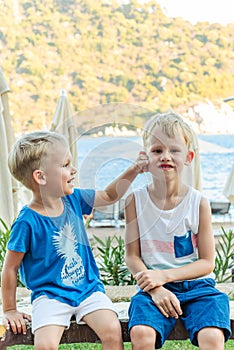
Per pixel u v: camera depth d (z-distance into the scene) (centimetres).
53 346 218
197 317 226
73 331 233
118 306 263
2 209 457
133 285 343
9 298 238
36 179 239
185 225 251
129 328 225
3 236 390
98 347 338
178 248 251
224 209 763
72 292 236
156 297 230
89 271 247
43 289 235
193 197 254
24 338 235
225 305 230
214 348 217
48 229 239
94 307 231
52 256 238
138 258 252
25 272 241
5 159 461
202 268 242
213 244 251
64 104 543
